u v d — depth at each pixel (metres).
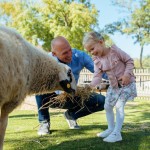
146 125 6.44
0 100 4.04
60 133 5.63
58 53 5.10
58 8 27.59
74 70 5.59
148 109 10.57
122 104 4.75
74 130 5.91
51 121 7.17
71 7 27.28
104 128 6.14
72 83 4.93
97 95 5.74
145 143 4.69
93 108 5.79
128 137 5.09
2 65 3.85
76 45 26.97
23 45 4.34
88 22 27.05
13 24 29.02
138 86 17.77
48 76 4.76
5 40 3.96
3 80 3.91
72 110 5.95
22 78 4.23
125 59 4.77
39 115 5.61
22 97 4.39
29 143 4.86
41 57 4.66
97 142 4.76
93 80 5.07
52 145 4.69
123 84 4.75
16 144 4.81
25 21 28.00
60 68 4.86
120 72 4.79
